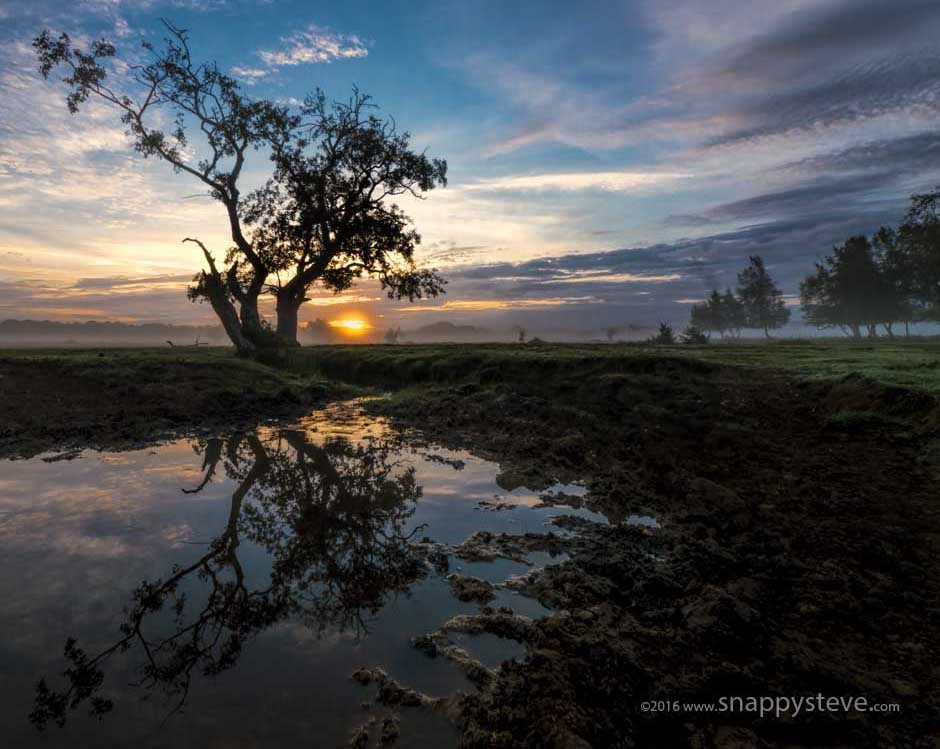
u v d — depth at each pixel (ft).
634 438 28.58
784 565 14.51
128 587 13.33
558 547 16.21
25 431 31.27
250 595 13.00
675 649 10.89
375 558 15.30
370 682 9.69
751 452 25.36
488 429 33.45
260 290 80.69
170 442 30.53
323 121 90.02
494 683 9.63
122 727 8.47
